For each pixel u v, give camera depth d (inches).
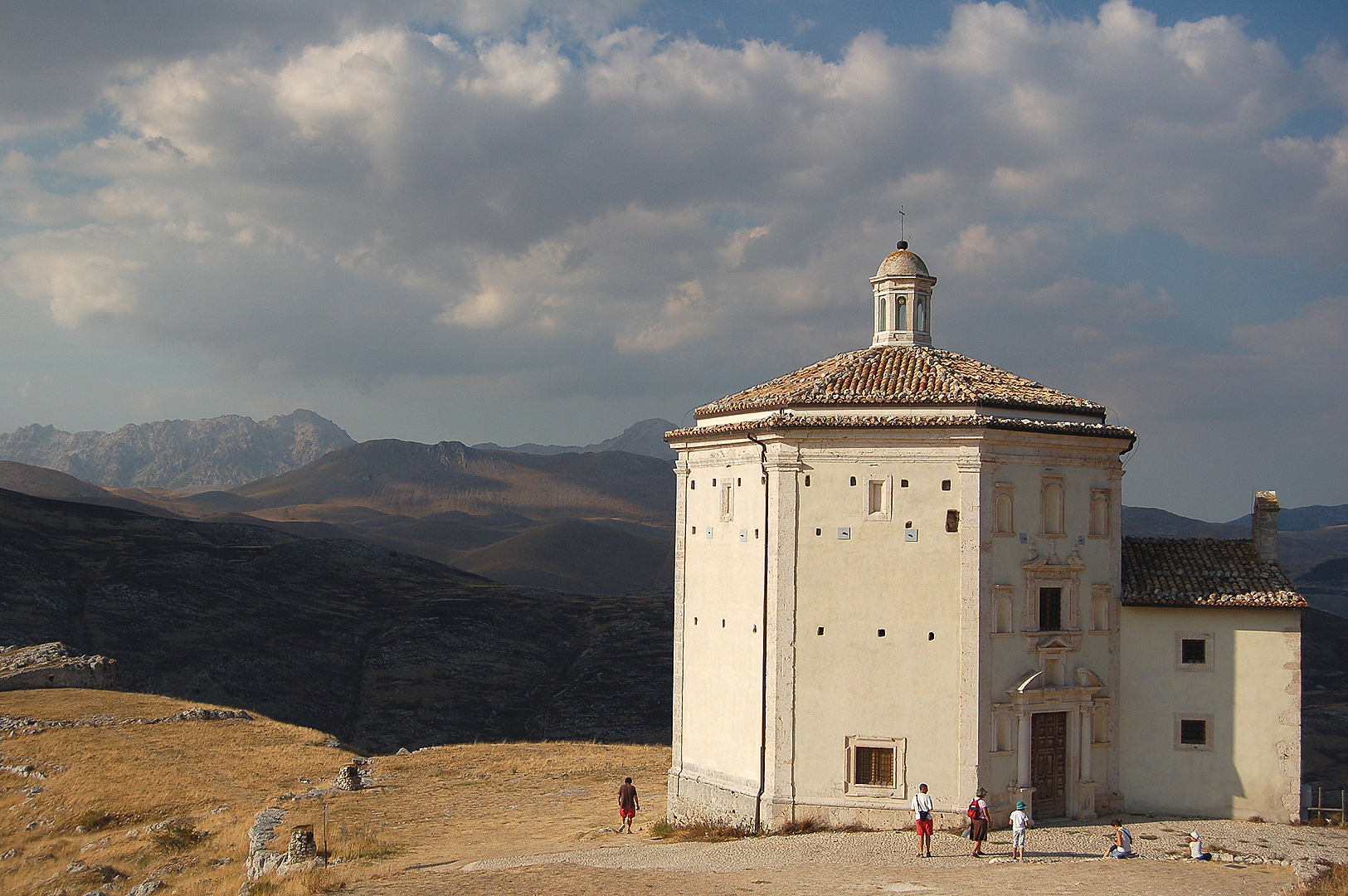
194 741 3031.5
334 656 5462.6
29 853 2193.7
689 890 1293.1
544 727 4665.4
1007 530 1706.4
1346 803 2042.3
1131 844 1572.3
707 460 1919.3
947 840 1568.7
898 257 2053.4
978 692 1637.6
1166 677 1825.8
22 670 3673.7
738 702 1776.6
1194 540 1989.4
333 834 2011.6
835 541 1692.9
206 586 5994.1
